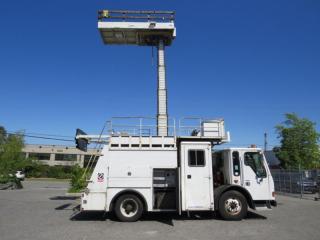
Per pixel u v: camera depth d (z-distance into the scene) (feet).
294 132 131.23
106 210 37.60
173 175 39.65
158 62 64.44
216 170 43.04
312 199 69.26
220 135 40.93
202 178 38.01
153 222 37.17
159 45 65.26
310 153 129.39
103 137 40.45
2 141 164.55
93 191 38.11
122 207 37.76
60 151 285.64
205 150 38.75
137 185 38.29
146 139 39.68
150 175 38.60
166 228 33.32
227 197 38.42
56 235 29.76
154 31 64.59
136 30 64.23
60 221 37.99
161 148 39.34
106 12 65.26
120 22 63.98
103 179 38.40
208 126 41.16
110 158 38.91
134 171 38.65
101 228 33.37
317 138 131.23
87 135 42.19
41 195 76.43
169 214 43.32
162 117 60.75
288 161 129.70
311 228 33.24
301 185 75.05
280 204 57.88
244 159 39.81
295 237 28.86
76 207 51.78
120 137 39.68
